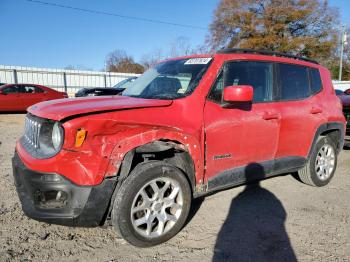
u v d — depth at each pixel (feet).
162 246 10.55
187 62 13.23
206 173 11.57
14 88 53.01
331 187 16.76
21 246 10.25
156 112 10.37
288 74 14.75
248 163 12.95
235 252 10.30
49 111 9.62
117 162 9.41
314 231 11.76
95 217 9.43
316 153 16.05
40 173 9.16
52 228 11.49
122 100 11.18
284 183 17.19
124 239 10.00
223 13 120.78
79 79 101.81
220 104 11.91
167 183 10.46
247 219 12.65
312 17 116.98
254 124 12.75
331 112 16.44
